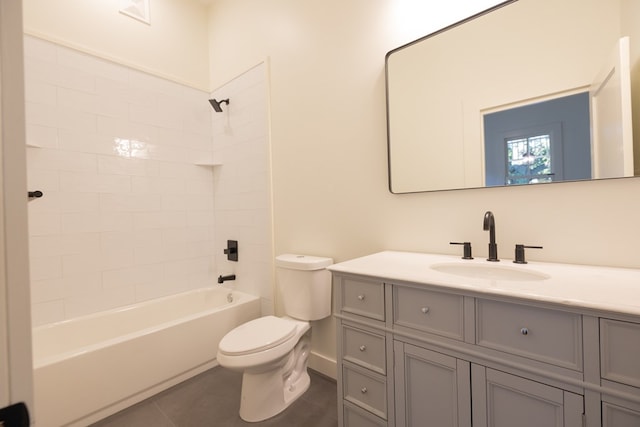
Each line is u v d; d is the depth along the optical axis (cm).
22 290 40
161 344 177
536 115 116
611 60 102
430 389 98
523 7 119
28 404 40
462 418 91
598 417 69
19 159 40
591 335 70
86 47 206
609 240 105
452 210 139
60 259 194
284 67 208
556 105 112
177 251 252
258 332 156
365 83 166
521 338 80
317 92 189
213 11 270
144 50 236
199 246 266
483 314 86
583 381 71
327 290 179
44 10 189
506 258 125
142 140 233
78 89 202
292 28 201
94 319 202
